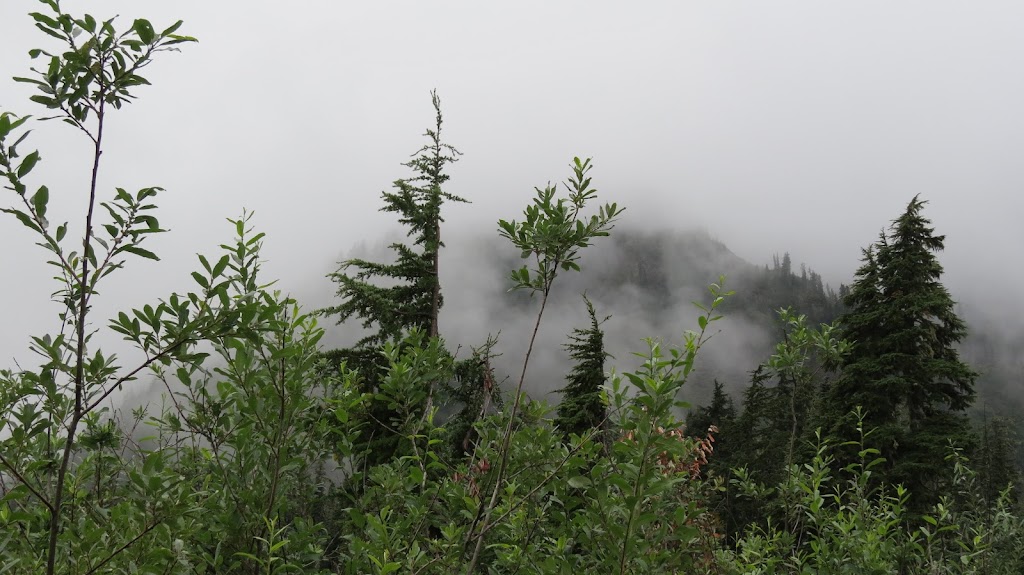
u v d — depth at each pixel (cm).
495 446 368
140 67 201
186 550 277
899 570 446
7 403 256
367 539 334
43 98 185
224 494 302
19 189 180
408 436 387
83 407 205
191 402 299
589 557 313
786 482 476
